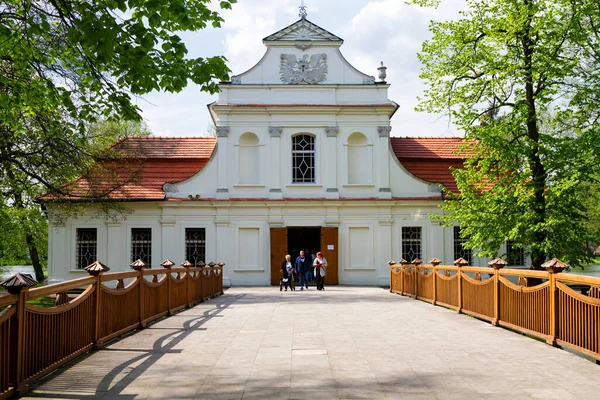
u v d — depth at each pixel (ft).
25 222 108.37
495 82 79.05
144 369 29.07
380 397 23.61
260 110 107.76
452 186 110.93
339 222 107.14
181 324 46.60
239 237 106.32
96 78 40.50
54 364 28.50
